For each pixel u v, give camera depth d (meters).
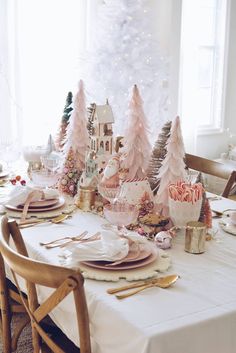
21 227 2.00
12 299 2.16
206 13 5.59
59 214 2.16
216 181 5.01
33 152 2.82
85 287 1.46
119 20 5.04
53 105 5.04
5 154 2.98
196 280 1.52
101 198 2.27
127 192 2.03
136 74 5.09
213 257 1.72
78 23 5.03
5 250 1.45
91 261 1.60
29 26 4.75
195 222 1.78
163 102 5.20
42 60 4.89
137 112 2.16
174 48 5.21
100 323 1.38
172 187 1.91
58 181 2.53
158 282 1.49
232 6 5.69
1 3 4.46
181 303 1.37
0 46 4.53
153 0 5.25
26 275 1.36
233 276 1.56
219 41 5.74
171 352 1.23
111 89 5.07
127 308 1.34
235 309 1.34
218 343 1.31
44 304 1.40
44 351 1.98
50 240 1.86
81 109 2.50
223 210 2.26
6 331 2.00
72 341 1.56
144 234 1.89
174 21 5.15
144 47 5.09
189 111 5.51
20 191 2.21
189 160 2.79
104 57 5.05
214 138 5.96
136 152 2.17
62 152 2.65
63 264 1.62
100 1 5.13
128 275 1.52
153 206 2.04
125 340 1.28
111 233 1.67
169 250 1.77
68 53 5.03
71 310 1.50
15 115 4.72
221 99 5.88
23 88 4.84
